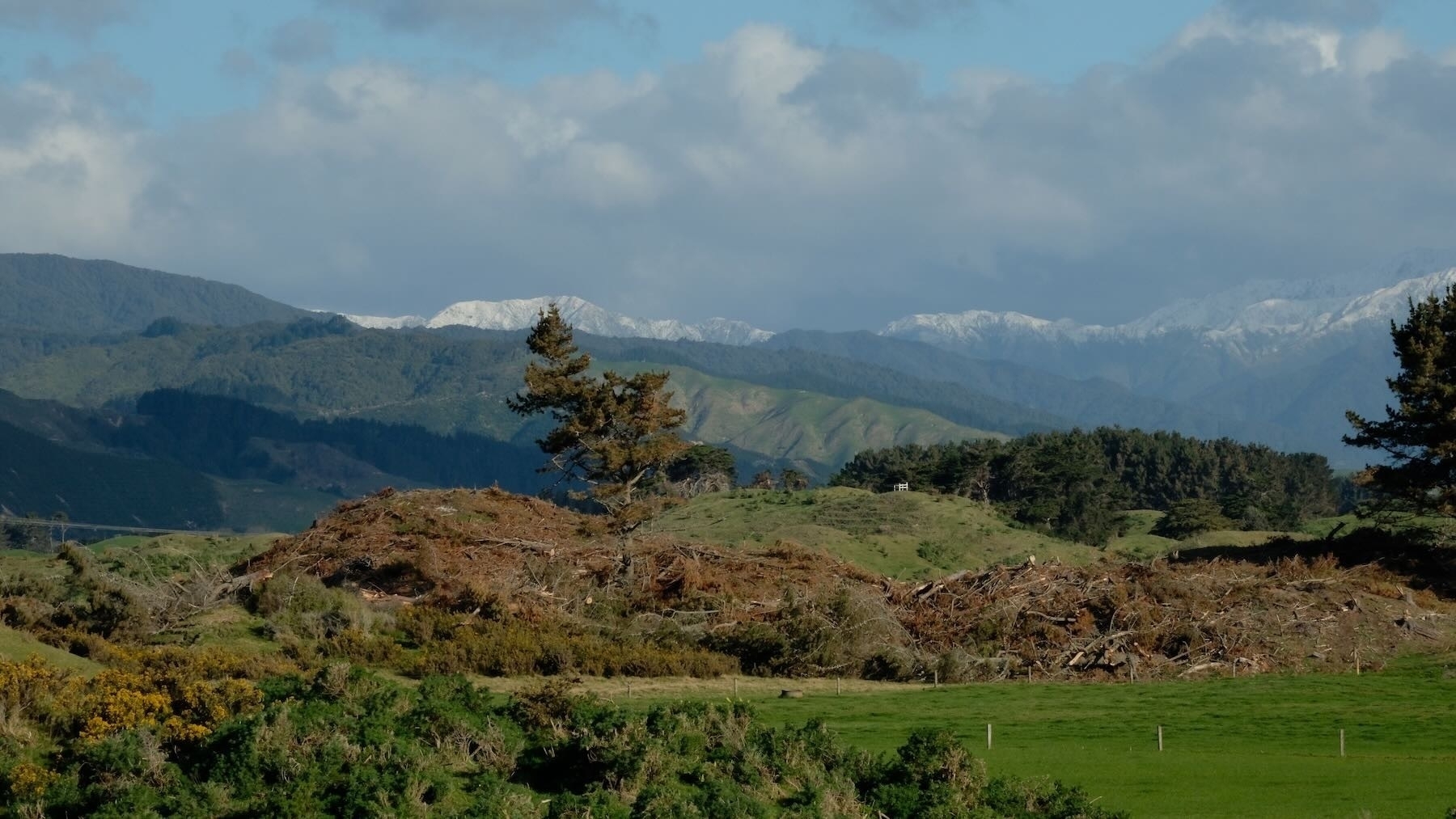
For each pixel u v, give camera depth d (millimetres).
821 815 37000
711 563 88812
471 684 46406
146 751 39750
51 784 38312
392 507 92625
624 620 79500
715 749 42125
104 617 68938
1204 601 82750
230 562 99438
